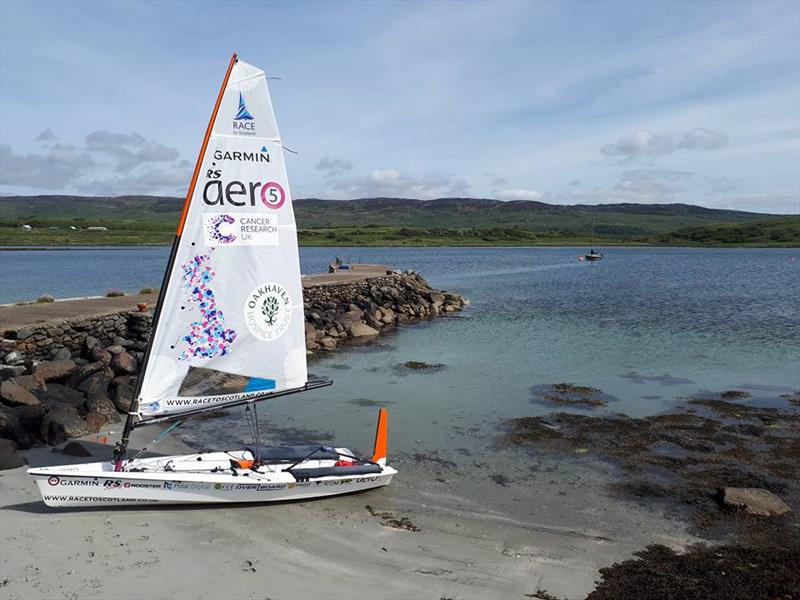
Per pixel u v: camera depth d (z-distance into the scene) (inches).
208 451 628.7
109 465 454.6
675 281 2842.0
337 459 534.3
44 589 341.7
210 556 395.2
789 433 698.8
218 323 450.6
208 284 443.8
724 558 424.2
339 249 6919.3
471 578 387.9
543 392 877.2
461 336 1355.8
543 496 532.1
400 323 1569.9
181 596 344.2
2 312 993.5
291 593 355.6
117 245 6953.7
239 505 478.9
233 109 440.5
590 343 1254.3
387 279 1959.9
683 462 613.3
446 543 438.9
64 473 422.3
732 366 1037.2
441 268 3939.5
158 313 431.5
